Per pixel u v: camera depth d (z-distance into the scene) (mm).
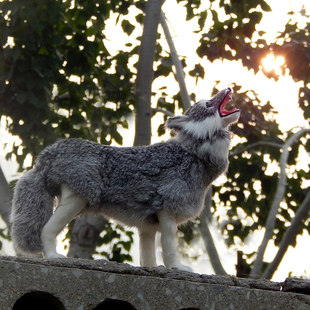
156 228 10133
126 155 9953
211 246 19297
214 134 10148
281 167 19703
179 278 8938
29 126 19250
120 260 21484
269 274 19062
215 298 8891
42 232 9617
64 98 20203
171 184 9836
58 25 19641
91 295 8367
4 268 8070
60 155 9797
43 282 8195
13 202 9969
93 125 20484
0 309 7938
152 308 8594
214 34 20578
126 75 20656
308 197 19250
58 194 9922
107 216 10008
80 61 19891
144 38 18391
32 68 19031
